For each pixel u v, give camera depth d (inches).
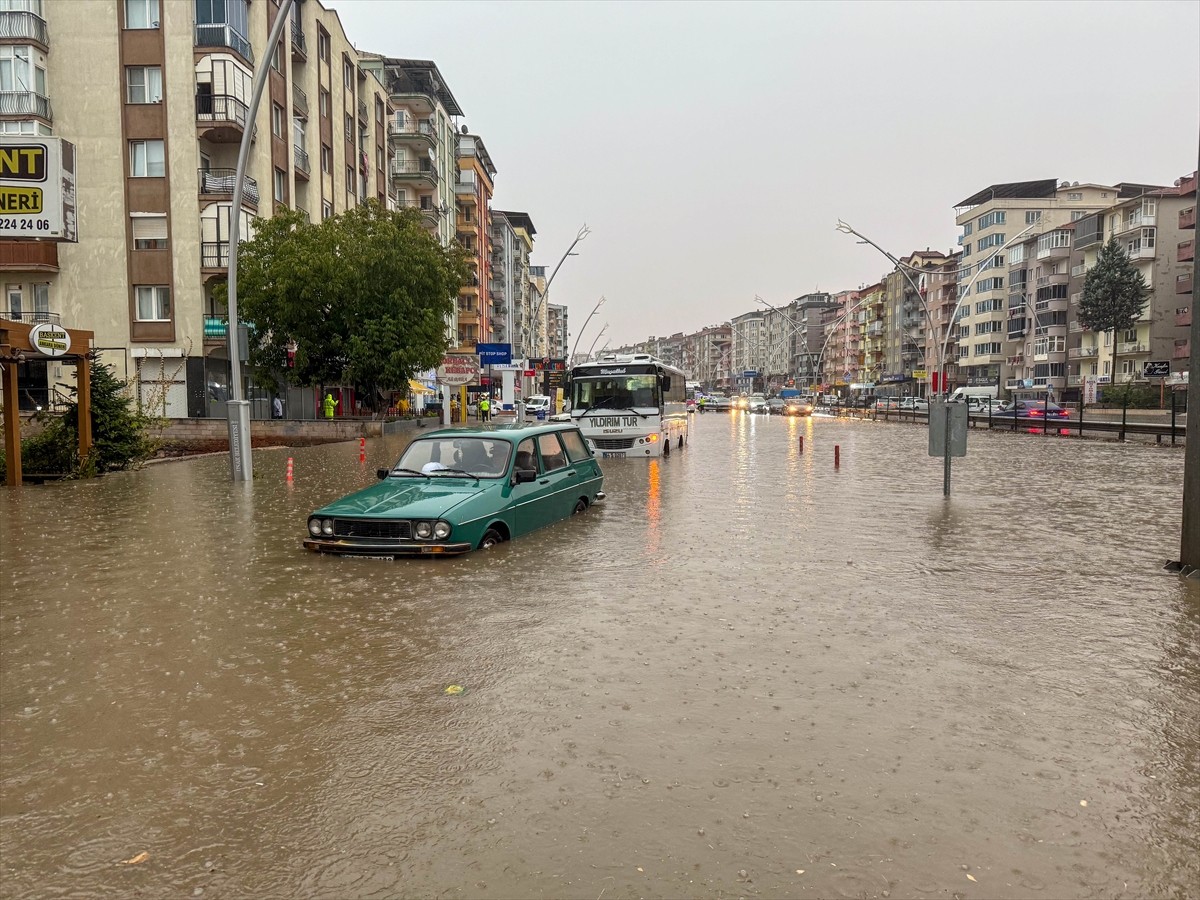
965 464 861.8
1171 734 163.2
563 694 183.9
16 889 112.2
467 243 3432.6
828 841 123.1
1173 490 613.3
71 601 271.0
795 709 175.3
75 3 1477.6
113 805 135.3
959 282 4210.1
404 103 2790.4
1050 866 117.0
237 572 314.2
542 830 126.3
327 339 1457.9
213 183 1512.1
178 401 1505.9
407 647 219.5
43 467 705.6
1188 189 2866.6
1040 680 194.5
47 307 1510.8
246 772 146.6
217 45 1475.1
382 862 118.0
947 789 139.6
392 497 358.9
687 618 248.5
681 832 125.6
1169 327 2883.9
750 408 3410.4
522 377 2138.3
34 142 661.9
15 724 168.9
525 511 395.2
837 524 441.4
